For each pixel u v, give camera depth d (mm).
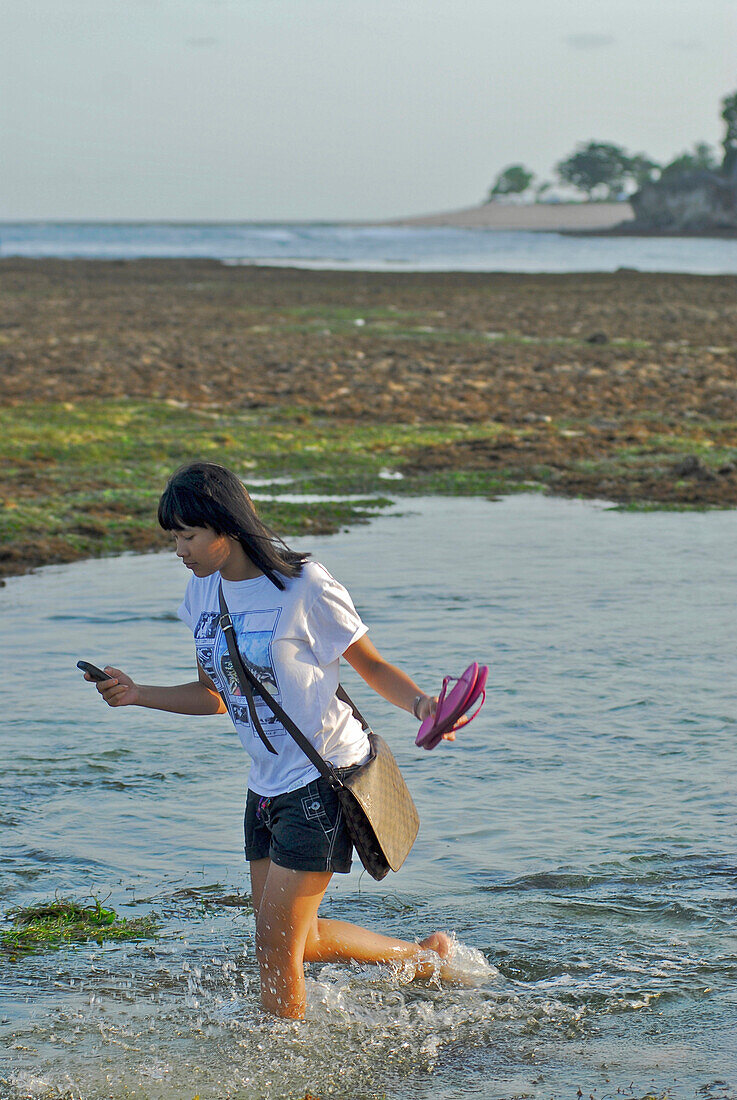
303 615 4031
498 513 14141
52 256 103812
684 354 29562
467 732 7090
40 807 6117
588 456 17578
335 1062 4043
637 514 14094
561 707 7477
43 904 5145
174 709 4438
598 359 28406
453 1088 3893
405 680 4086
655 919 4957
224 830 5891
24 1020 4289
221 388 23781
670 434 19219
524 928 4906
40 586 10961
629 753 6742
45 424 19281
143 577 11320
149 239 174500
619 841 5668
